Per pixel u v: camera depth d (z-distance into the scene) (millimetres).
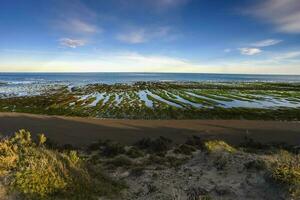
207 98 58125
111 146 18641
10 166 9883
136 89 81625
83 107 46125
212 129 29906
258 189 10625
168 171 13953
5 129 29234
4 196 8508
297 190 9312
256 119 36625
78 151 19578
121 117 37781
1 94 67750
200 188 11445
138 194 11055
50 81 140875
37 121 33781
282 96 62781
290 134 27953
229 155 15250
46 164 10234
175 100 54406
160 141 21281
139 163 15625
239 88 85562
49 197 9023
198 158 15969
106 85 100375
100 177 11938
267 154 17953
